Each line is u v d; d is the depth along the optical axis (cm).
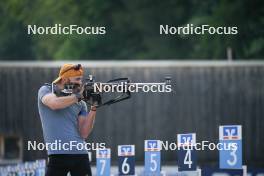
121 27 9500
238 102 6206
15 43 9700
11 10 9419
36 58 9656
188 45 9050
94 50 9338
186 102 6191
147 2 9450
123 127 6166
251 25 8400
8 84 6191
